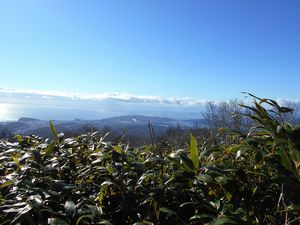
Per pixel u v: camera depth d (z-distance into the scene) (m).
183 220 1.07
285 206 0.92
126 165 1.25
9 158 1.53
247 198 1.02
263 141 1.08
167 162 1.23
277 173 1.03
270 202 1.03
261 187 1.10
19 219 1.00
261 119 1.09
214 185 1.07
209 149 1.29
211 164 1.23
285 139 0.99
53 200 1.10
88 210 1.03
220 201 1.03
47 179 1.23
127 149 1.46
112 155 1.24
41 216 1.00
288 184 0.97
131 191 1.18
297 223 0.95
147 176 1.12
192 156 1.10
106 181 1.13
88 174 1.28
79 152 1.63
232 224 0.87
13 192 1.13
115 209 1.15
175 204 1.10
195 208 1.07
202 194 1.08
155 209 1.01
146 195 1.14
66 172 1.43
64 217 1.06
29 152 1.42
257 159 1.02
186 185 1.08
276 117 1.14
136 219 1.13
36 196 1.05
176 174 1.14
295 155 0.93
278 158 1.01
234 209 0.98
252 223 0.96
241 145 1.11
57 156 1.49
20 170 1.35
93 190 1.25
